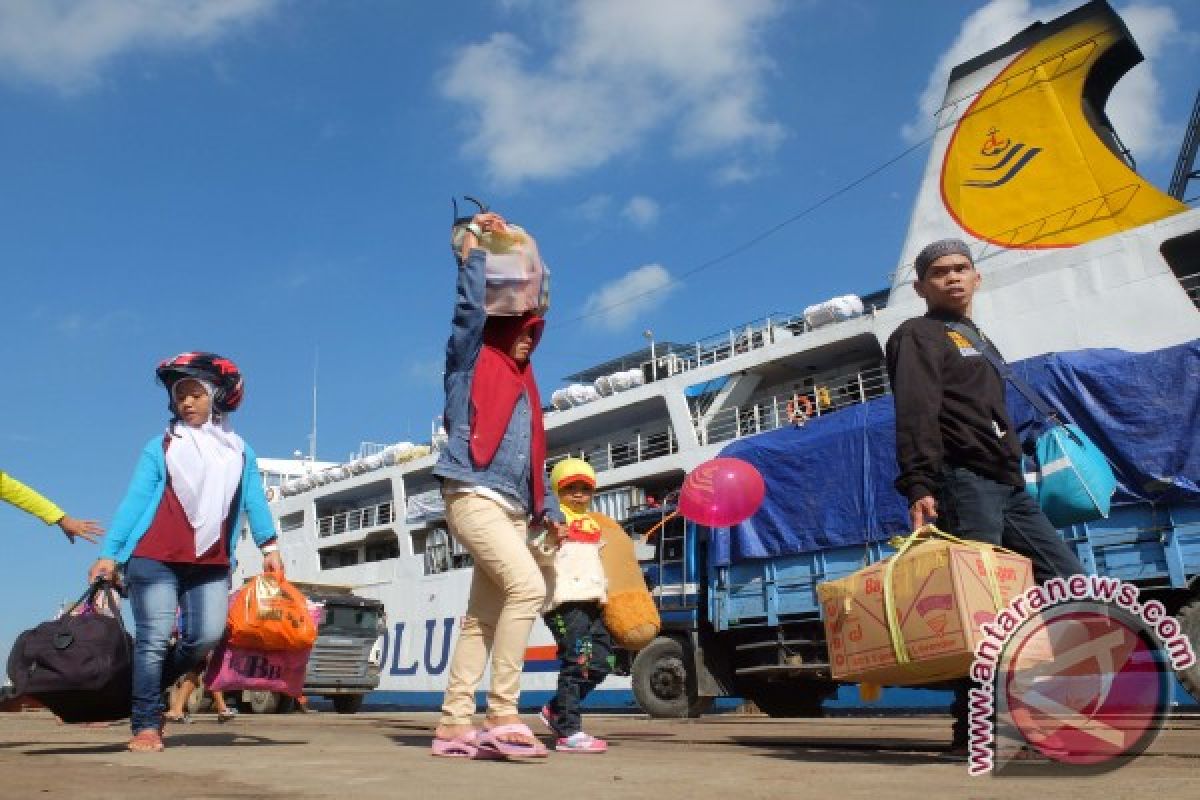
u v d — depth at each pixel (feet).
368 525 85.81
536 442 12.25
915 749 13.29
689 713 35.65
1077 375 26.22
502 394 11.75
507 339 12.17
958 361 10.53
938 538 9.95
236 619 15.01
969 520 10.14
